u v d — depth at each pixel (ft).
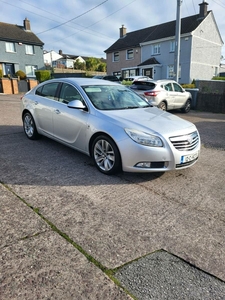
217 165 15.21
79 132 14.17
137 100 16.38
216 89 39.55
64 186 11.46
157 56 94.89
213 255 7.39
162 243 7.83
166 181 12.51
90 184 11.79
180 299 5.85
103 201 10.27
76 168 13.69
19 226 8.32
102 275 6.43
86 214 9.23
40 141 18.88
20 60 102.89
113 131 12.22
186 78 87.56
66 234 8.02
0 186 11.17
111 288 6.06
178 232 8.43
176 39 44.04
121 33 113.70
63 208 9.57
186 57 86.38
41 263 6.74
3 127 23.47
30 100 18.57
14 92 65.21
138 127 11.98
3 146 17.37
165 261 7.06
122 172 13.33
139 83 35.53
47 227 8.33
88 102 14.06
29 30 109.60
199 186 12.09
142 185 11.94
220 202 10.58
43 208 9.50
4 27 102.47
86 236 7.97
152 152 11.48
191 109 42.83
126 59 106.42
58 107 15.66
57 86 16.60
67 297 5.77
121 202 10.25
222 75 111.04
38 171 13.09
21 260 6.81
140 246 7.64
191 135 12.67
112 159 12.49
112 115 13.07
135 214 9.41
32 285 6.04
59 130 15.80
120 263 6.90
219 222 9.11
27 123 19.39
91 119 13.41
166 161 11.69
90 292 5.92
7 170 13.05
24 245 7.41
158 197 10.82
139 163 11.69
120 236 8.07
